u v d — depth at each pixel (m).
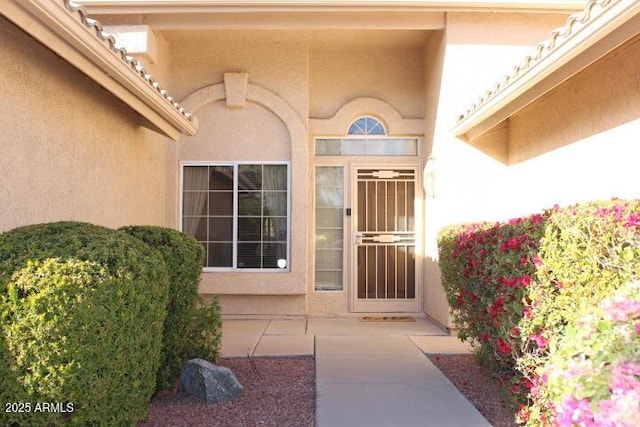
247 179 9.05
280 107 8.99
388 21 7.99
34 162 4.57
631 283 2.76
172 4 7.65
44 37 3.99
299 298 8.99
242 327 8.27
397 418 4.38
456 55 7.86
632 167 4.79
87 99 5.61
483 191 7.83
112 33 7.81
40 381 2.92
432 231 8.65
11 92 4.23
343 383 5.28
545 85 5.50
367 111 9.38
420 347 6.85
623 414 1.76
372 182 9.44
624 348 2.06
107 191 6.14
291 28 8.09
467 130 7.54
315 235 9.43
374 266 9.35
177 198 8.88
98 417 3.13
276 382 5.47
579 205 3.49
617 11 3.93
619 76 5.00
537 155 6.84
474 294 4.70
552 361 2.79
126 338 3.30
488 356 4.61
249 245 8.98
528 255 3.57
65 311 2.94
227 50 9.16
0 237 3.44
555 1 7.48
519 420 3.88
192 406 4.77
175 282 4.87
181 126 7.06
